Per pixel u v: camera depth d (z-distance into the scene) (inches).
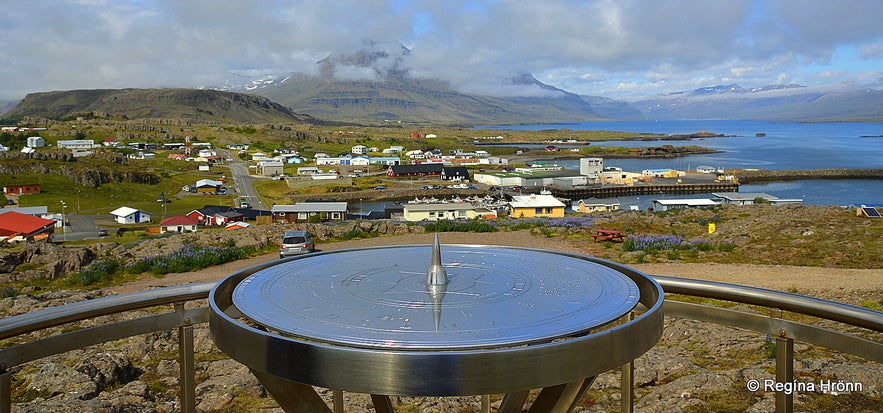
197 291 132.9
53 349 115.0
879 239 770.2
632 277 148.1
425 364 95.3
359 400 245.3
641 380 272.4
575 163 6535.4
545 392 128.6
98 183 3954.2
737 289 125.9
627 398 144.2
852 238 783.7
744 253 756.6
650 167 5826.8
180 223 2640.3
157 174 4596.5
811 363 272.5
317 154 6717.5
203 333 356.5
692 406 232.2
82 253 800.3
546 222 1190.3
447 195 4128.9
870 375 253.0
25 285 695.1
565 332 107.3
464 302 126.6
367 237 1050.7
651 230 1034.1
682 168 5595.5
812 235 815.7
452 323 112.5
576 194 4069.9
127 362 297.7
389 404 147.7
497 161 6353.3
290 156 6299.2
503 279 147.1
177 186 4284.0
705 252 775.7
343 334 106.7
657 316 115.6
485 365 95.5
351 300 129.0
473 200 3646.7
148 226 2770.7
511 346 104.6
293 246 843.4
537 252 179.3
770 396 235.3
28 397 249.8
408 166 5132.9
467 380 95.7
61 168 3973.9
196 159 5703.7
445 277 143.0
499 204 3287.4
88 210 3331.7
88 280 703.7
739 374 261.7
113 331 123.2
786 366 120.0
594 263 164.6
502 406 154.2
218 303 133.3
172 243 931.3
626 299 127.6
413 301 128.0
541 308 121.9
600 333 102.3
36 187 3649.1
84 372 274.5
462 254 177.9
